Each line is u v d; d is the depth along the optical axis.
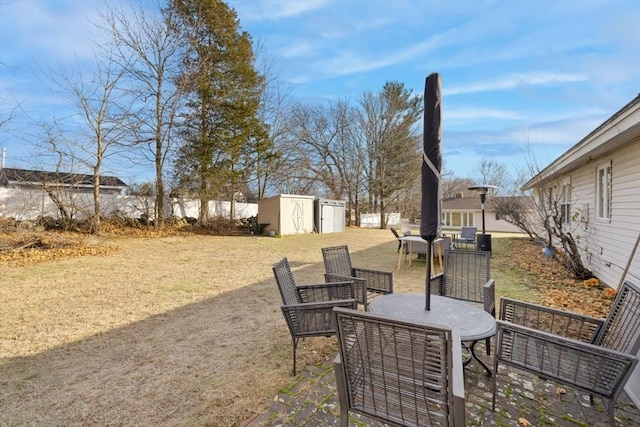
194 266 6.94
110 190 12.75
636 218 4.49
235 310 4.06
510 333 2.03
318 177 22.38
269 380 2.43
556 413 2.04
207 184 13.66
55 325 3.56
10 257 7.04
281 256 8.46
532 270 6.60
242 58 13.95
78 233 10.36
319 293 3.17
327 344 3.05
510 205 10.27
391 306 2.49
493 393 2.08
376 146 21.41
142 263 7.14
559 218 6.80
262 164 15.78
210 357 2.81
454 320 2.22
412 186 22.05
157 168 12.73
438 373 1.26
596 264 6.04
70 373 2.54
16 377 2.49
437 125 2.21
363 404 1.51
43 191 10.44
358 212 22.67
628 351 1.78
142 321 3.69
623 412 2.04
